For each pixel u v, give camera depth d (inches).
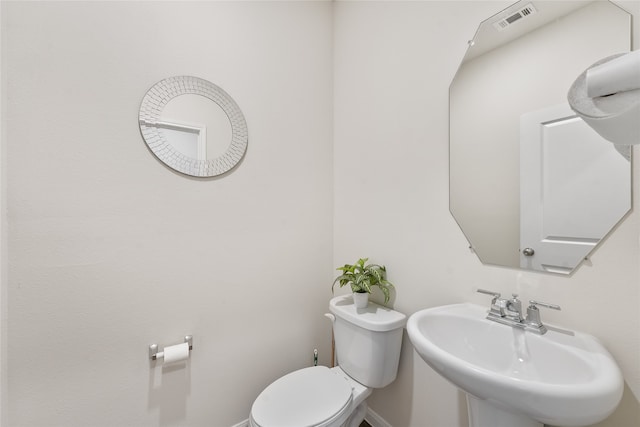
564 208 34.5
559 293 34.8
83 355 43.3
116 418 45.7
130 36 46.6
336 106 71.2
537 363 32.3
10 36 38.2
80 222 42.9
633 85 20.8
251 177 59.1
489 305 41.4
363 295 55.0
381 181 58.9
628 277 29.9
